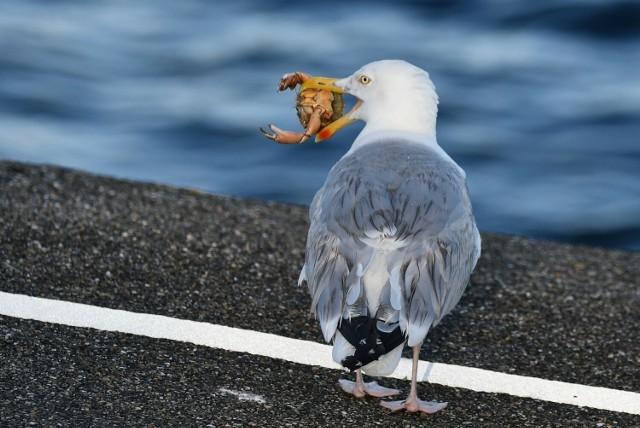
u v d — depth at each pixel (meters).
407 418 8.96
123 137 23.31
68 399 8.55
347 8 30.14
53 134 23.22
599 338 10.77
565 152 22.97
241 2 30.86
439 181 9.08
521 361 10.15
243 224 13.20
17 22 29.27
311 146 23.14
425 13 29.78
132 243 11.95
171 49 27.97
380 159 9.34
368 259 8.37
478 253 9.31
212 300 10.82
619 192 21.44
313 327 10.45
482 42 27.98
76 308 10.22
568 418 9.11
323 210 8.99
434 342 10.42
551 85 25.80
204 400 8.81
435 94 10.19
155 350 9.58
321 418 8.78
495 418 9.05
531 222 20.36
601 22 28.70
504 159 22.67
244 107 24.69
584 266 13.05
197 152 22.83
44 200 12.99
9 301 10.20
